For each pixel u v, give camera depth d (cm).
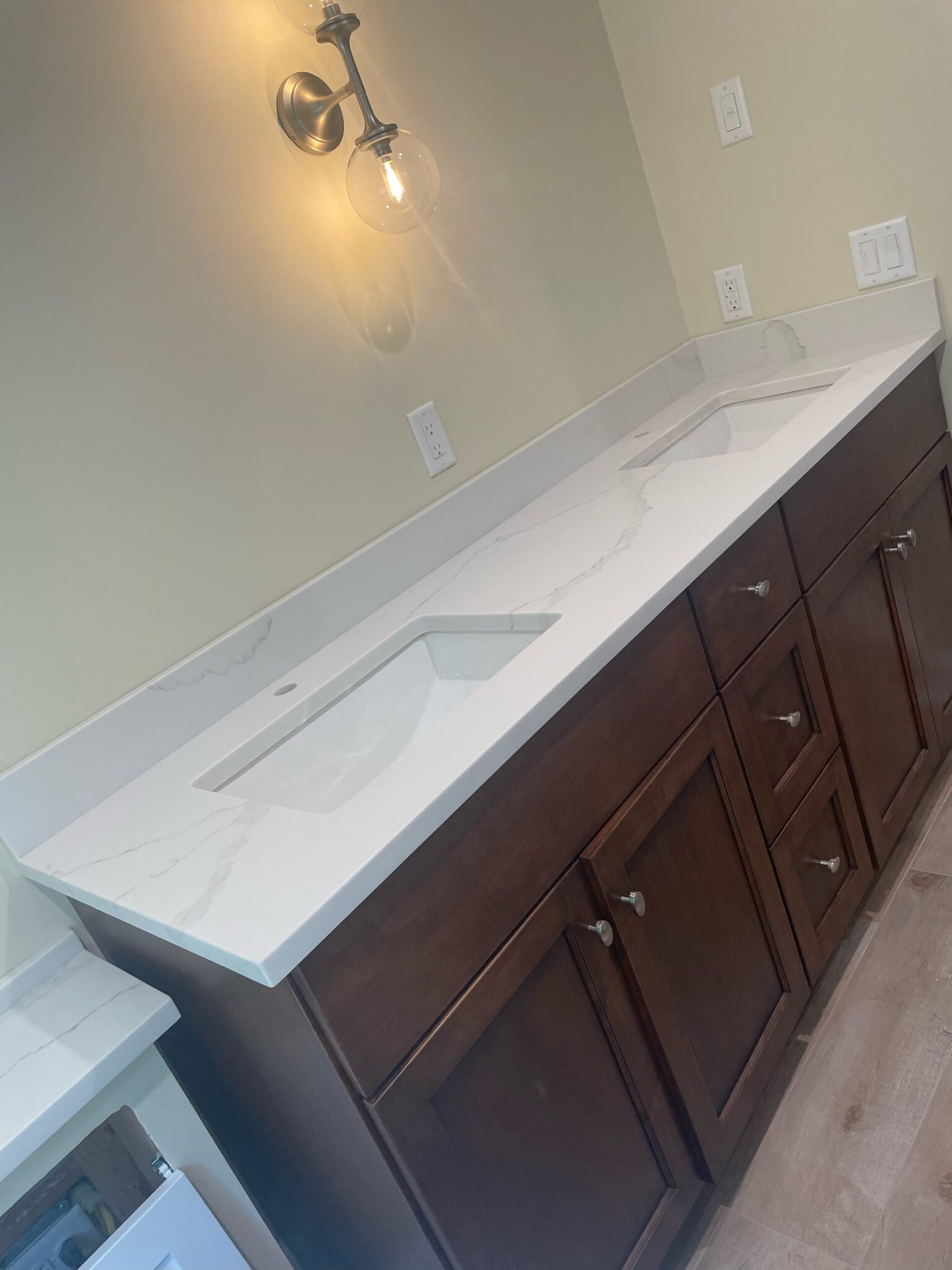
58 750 116
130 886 95
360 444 149
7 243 109
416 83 155
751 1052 137
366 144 128
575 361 187
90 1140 99
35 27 110
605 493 162
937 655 185
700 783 126
